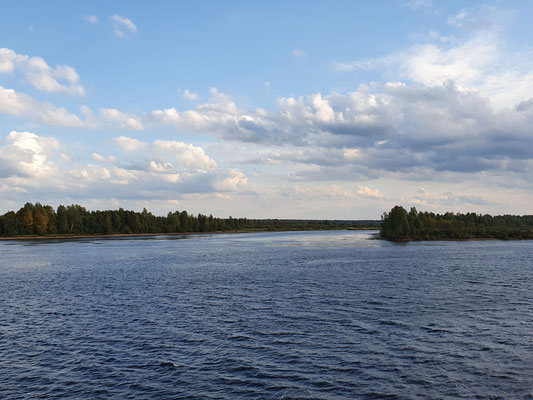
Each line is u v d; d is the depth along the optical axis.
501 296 48.44
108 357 28.44
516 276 66.00
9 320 39.12
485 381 23.78
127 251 131.75
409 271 73.25
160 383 24.12
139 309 43.25
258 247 147.75
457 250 125.31
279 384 23.75
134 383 24.19
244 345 30.58
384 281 61.06
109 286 59.34
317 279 63.91
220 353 28.94
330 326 35.47
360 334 32.97
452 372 25.11
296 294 50.81
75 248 147.12
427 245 151.75
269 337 32.47
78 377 25.16
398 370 25.53
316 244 162.38
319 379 24.38
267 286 57.53
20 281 65.56
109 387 23.72
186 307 43.91
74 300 48.75
